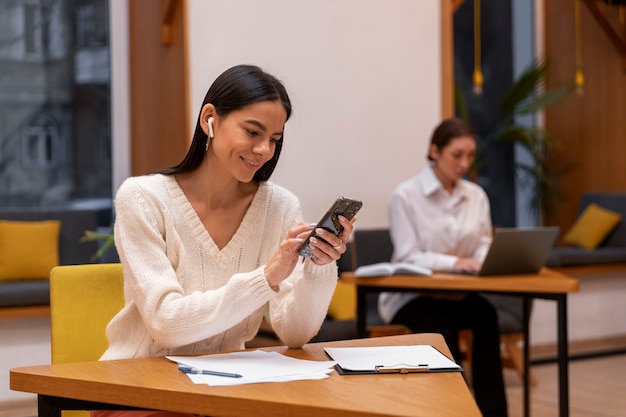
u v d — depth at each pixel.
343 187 4.90
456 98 6.27
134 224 1.94
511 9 7.25
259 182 2.14
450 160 3.84
